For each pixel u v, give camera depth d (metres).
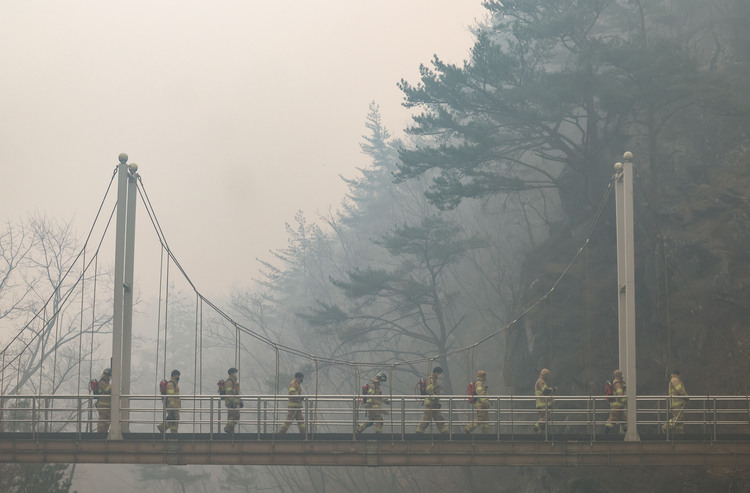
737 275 36.41
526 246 53.84
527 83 38.72
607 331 38.34
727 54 49.75
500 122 40.81
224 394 25.52
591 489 35.00
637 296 38.69
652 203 39.56
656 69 36.16
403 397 25.53
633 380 24.98
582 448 24.77
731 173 41.41
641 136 45.47
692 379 35.09
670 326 36.78
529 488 39.31
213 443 24.88
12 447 24.77
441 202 39.59
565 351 39.00
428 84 39.94
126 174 26.19
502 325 54.59
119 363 25.05
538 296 41.38
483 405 25.38
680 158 44.09
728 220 38.62
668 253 38.62
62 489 36.41
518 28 39.75
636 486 33.62
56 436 24.98
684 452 24.69
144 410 25.06
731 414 33.25
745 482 30.67
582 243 41.22
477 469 49.25
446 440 24.88
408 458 24.83
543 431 25.53
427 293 47.53
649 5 45.19
